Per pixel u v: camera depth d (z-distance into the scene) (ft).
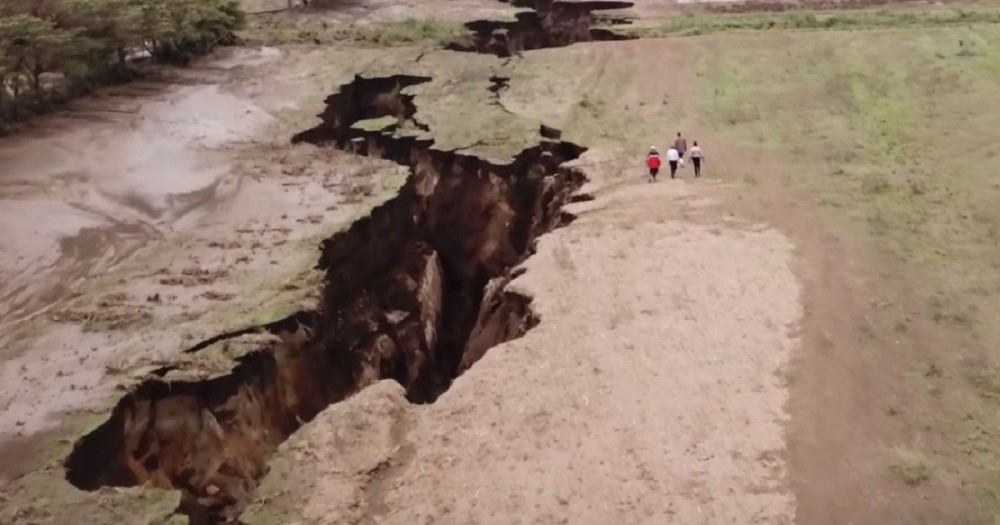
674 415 41.96
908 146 76.43
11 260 57.21
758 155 77.10
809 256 57.98
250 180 71.00
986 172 69.62
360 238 62.08
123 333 47.19
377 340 60.70
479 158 75.36
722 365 45.93
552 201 74.23
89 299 51.39
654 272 56.29
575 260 58.49
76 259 57.36
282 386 47.78
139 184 70.54
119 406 40.70
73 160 75.87
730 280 54.95
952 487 36.83
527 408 43.01
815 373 45.06
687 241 60.64
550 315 51.60
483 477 38.45
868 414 41.78
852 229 61.57
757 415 41.81
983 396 42.91
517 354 47.91
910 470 37.73
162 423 42.19
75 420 39.45
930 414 41.68
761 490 36.91
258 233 60.39
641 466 38.63
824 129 82.28
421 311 67.56
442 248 76.28
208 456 42.47
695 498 36.52
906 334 48.39
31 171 73.31
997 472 37.65
